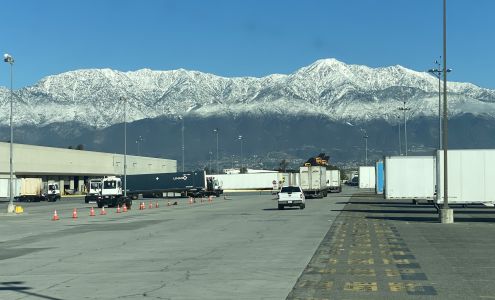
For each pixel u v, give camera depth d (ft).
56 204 254.47
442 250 68.44
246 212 156.66
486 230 95.04
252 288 45.73
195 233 95.04
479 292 43.29
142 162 490.49
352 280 48.62
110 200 204.85
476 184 124.98
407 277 49.85
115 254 68.90
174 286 47.11
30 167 328.70
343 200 231.50
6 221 138.92
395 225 106.11
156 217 143.02
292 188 168.96
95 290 46.06
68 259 65.46
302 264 58.03
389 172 156.04
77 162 383.45
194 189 322.75
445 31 116.26
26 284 49.57
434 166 154.40
